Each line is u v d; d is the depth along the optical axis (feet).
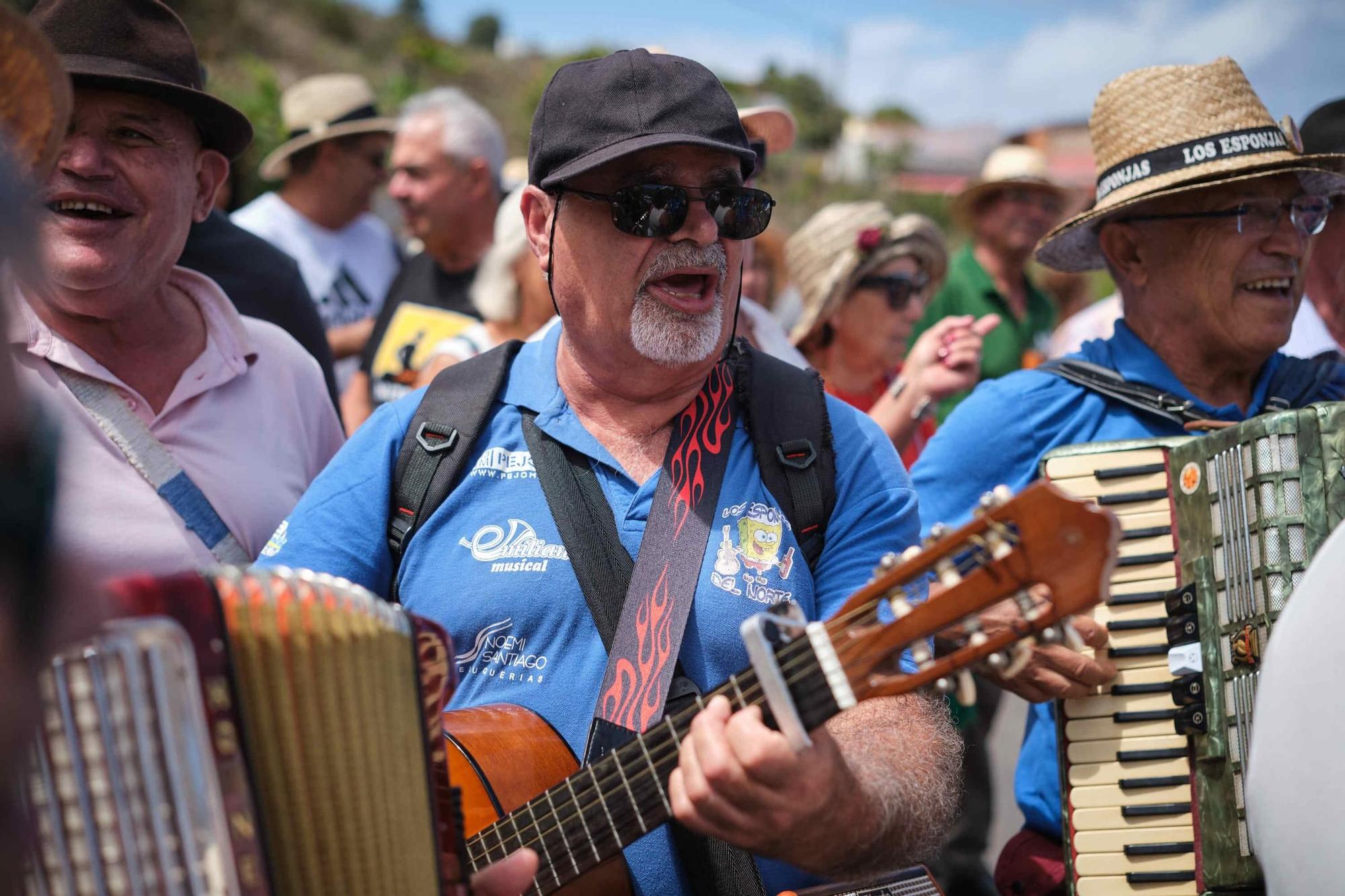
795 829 5.83
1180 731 8.11
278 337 10.34
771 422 7.87
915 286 14.38
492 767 7.03
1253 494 7.94
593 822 6.59
